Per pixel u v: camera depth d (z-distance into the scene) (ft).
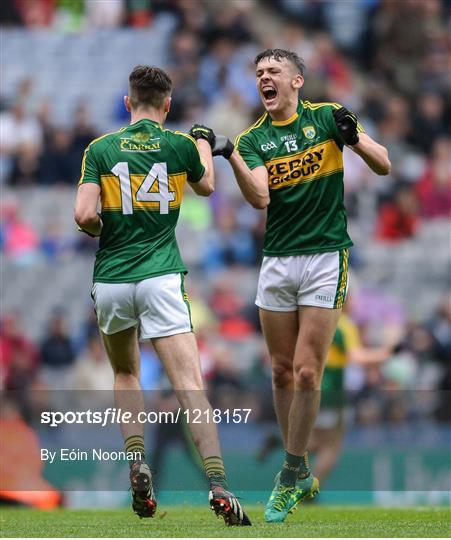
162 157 62.23
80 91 234.79
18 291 187.73
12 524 64.80
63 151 205.87
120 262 61.82
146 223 61.98
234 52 226.58
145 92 63.21
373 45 240.12
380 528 59.16
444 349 160.97
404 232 194.49
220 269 182.29
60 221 196.85
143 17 247.29
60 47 244.01
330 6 246.68
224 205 189.88
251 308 172.14
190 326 61.82
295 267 67.26
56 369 165.07
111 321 62.69
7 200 200.85
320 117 68.03
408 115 217.15
